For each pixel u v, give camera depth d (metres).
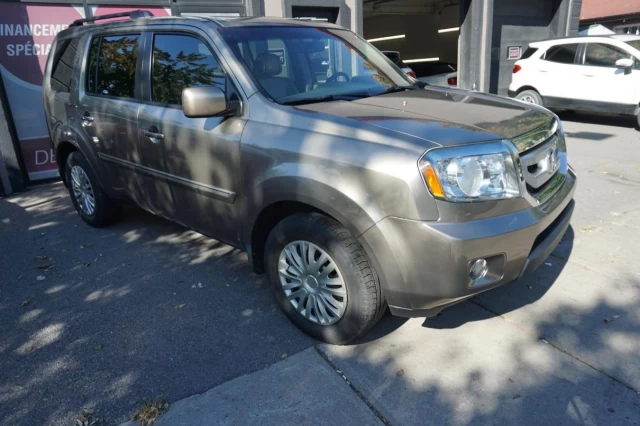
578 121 10.82
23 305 3.70
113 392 2.76
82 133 4.64
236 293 3.79
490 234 2.53
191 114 3.03
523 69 10.91
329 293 2.98
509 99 3.64
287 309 3.25
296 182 2.85
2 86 6.38
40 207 6.02
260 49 3.48
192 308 3.60
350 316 2.88
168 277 4.08
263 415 2.56
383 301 2.86
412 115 2.95
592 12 21.41
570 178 3.50
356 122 2.80
